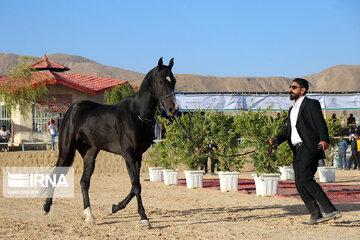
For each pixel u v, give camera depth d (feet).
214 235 21.02
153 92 24.35
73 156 28.17
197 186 46.09
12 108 84.43
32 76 84.28
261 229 22.40
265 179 37.63
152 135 25.25
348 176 60.18
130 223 25.04
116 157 67.56
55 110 86.94
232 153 43.01
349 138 77.30
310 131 22.86
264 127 37.55
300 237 20.33
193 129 46.50
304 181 22.94
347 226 22.84
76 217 27.73
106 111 26.25
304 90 23.53
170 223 24.75
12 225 24.73
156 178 54.90
